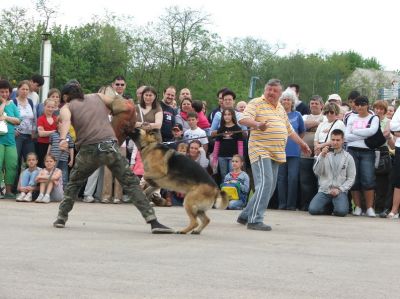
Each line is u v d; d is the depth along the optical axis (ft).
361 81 217.97
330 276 19.40
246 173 42.39
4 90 40.60
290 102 42.14
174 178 28.66
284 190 43.06
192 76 162.91
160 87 161.17
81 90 28.09
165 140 43.29
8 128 41.22
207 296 16.01
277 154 30.96
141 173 41.91
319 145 40.81
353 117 41.50
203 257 21.68
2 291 15.76
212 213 38.37
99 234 26.45
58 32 157.89
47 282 16.92
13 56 143.84
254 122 30.14
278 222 34.96
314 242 27.17
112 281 17.31
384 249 26.02
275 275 19.12
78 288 16.35
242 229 30.71
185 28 160.76
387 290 17.71
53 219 31.32
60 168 41.93
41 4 144.25
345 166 40.19
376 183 42.57
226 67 171.12
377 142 40.42
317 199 40.24
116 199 42.04
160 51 160.97
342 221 36.76
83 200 42.68
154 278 17.88
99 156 27.40
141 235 26.76
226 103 44.57
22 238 24.32
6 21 144.77
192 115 43.42
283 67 204.03
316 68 204.85
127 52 161.58
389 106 48.55
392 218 39.47
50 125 42.22
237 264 20.63
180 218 34.35
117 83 43.29
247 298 15.98
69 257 20.59
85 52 160.15
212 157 43.60
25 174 40.96
